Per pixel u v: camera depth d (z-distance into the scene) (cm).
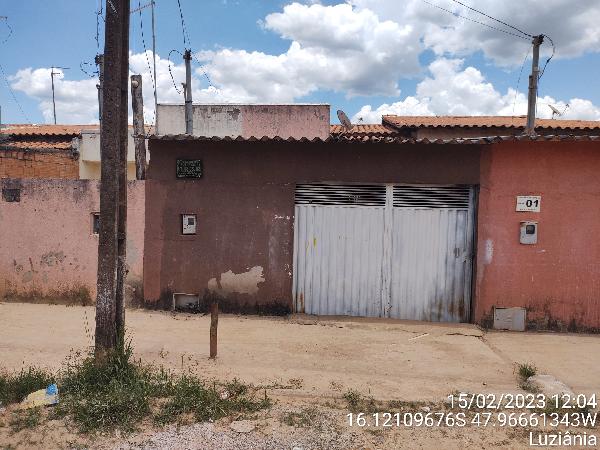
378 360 605
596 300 753
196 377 509
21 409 437
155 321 759
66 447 383
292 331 726
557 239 754
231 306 816
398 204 793
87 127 1878
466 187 780
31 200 860
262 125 1703
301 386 507
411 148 771
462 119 1572
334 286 808
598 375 569
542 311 761
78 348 618
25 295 870
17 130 1753
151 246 824
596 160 741
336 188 801
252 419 433
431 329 745
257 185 802
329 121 1678
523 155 751
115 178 480
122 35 482
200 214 812
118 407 430
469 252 782
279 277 806
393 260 798
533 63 1103
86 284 855
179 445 389
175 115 1742
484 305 769
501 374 564
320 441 401
